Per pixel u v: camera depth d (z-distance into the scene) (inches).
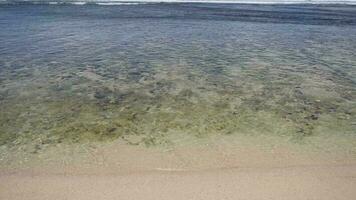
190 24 1334.9
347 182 279.9
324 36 1087.0
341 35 1113.4
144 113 427.8
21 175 290.0
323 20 1530.5
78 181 280.8
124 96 487.5
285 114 428.1
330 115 427.5
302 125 397.1
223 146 344.5
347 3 2687.0
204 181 280.5
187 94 496.4
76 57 724.0
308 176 288.7
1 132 374.9
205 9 2032.5
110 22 1366.9
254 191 266.7
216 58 730.8
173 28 1216.2
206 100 472.7
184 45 884.6
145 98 479.8
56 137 364.2
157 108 443.8
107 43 900.0
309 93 507.2
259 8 2130.9
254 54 780.0
